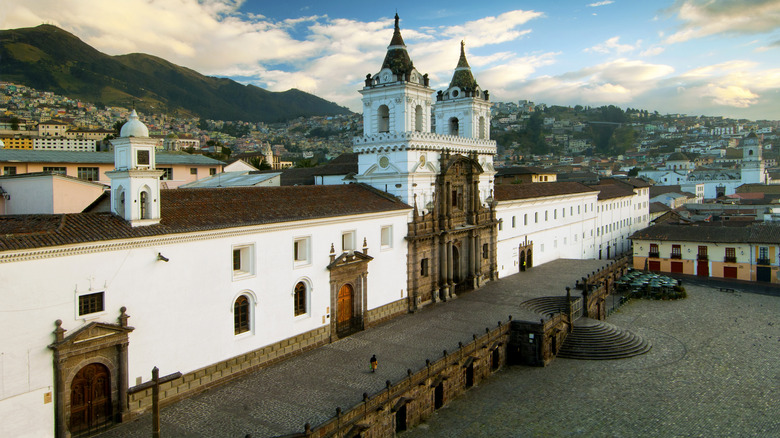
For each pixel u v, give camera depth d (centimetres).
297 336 3769
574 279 6397
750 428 3241
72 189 4456
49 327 2430
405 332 4319
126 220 2847
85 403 2578
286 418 2764
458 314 4875
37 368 2391
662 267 8331
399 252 4841
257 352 3466
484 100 6378
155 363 2875
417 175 5019
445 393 3559
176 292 2972
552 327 4406
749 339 5019
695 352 4628
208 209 3362
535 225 7425
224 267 3238
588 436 3127
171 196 3384
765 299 6662
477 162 5831
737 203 12769
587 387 3844
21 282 2334
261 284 3478
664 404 3559
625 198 11075
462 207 5769
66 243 2447
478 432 3177
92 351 2578
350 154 7938
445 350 3603
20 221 2769
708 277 7962
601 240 9888
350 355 3766
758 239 7606
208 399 3017
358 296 4334
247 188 3966
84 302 2580
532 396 3700
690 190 17100
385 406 2991
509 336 4394
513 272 6881
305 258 3859
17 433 2323
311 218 3797
